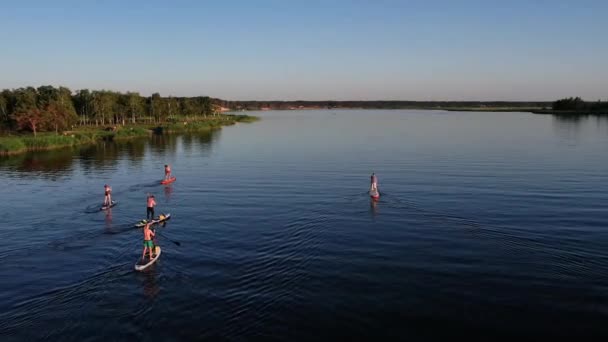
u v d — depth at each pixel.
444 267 23.08
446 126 139.00
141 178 51.91
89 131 111.81
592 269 22.42
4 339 17.14
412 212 33.41
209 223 31.89
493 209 33.75
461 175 48.47
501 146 76.62
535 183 43.16
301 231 29.45
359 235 28.41
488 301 19.39
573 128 117.94
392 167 55.44
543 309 18.62
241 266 23.80
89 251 26.42
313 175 51.03
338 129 135.88
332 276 22.28
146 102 165.75
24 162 66.44
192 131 132.50
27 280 22.38
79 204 38.72
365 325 17.70
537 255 24.39
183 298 20.23
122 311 19.14
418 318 18.14
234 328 17.69
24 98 108.19
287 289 20.95
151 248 24.69
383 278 21.92
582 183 42.78
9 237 29.23
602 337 16.61
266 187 44.44
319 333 17.23
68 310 19.30
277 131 130.75
